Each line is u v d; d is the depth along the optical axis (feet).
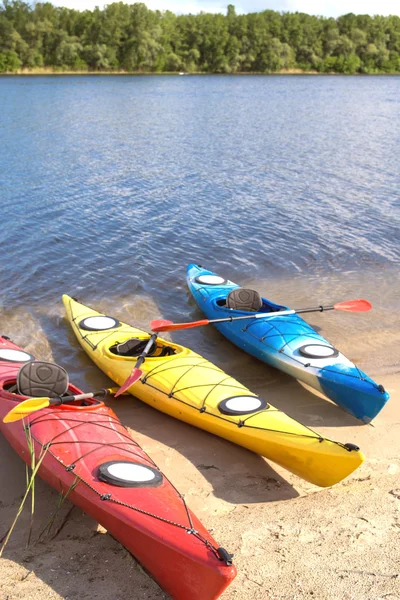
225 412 19.71
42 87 182.60
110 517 14.01
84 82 211.82
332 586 12.89
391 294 34.12
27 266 35.88
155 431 20.49
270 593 12.68
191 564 12.36
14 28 255.50
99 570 13.48
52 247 39.32
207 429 20.16
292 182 60.64
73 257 37.76
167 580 12.93
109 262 37.27
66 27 270.87
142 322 30.01
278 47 300.40
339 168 67.87
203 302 30.94
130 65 273.54
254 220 47.32
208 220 46.91
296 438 17.83
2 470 17.72
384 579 13.10
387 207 51.70
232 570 11.92
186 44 288.51
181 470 18.15
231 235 43.52
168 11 303.48
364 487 17.15
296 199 53.98
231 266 37.83
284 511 15.96
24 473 17.63
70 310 28.66
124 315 30.58
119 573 13.43
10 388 19.97
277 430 18.40
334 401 22.63
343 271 37.52
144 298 32.68
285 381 24.94
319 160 72.69
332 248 41.47
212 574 12.01
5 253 37.83
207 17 295.89
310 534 14.78
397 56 338.13
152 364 22.77
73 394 19.88
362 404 21.20
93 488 14.73
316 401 23.26
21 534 14.76
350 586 12.89
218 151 77.61
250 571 13.35
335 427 21.17
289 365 24.03
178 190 56.03
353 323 30.30
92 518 15.53
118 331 26.32
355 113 129.59
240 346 27.14
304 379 23.62
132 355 24.66
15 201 49.85
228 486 17.40
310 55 316.60
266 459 19.07
